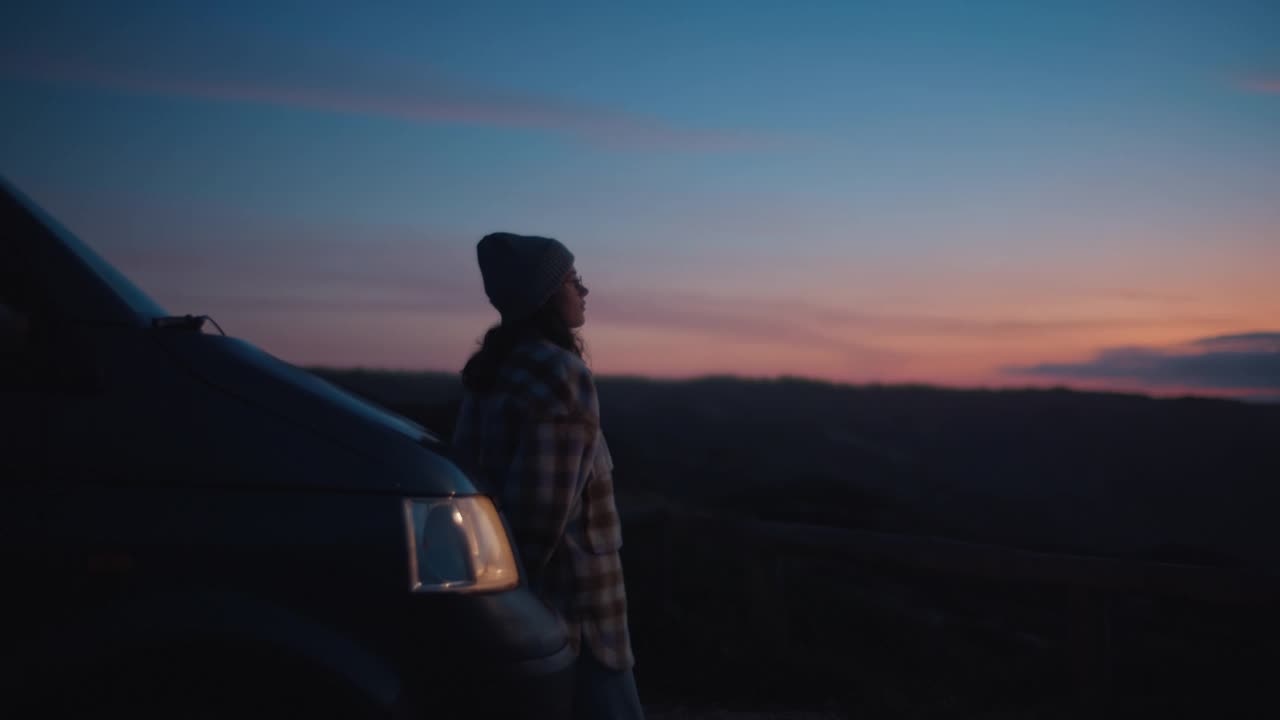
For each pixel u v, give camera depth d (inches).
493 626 74.2
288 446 72.8
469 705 72.1
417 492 74.3
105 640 63.9
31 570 64.4
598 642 90.7
